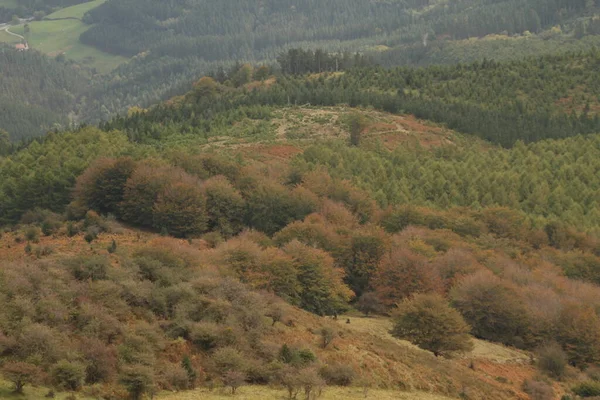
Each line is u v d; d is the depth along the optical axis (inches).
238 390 3432.6
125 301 3873.0
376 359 4173.2
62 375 3043.8
